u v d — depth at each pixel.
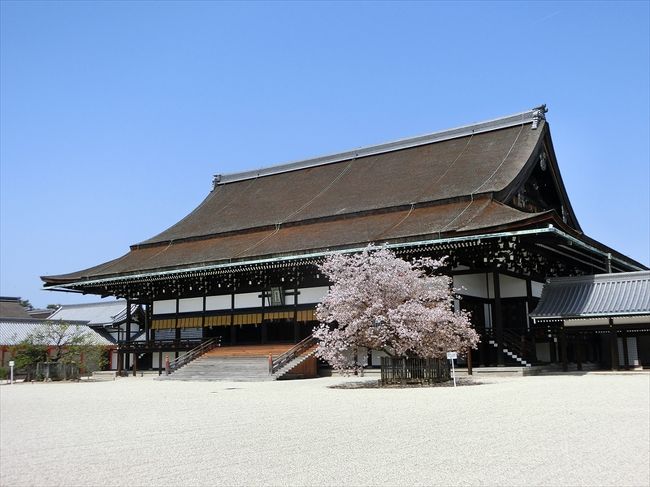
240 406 18.12
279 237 41.22
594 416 13.66
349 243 34.44
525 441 10.64
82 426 14.40
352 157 52.31
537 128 42.91
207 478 8.45
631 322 29.89
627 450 9.73
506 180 37.03
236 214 50.28
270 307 39.94
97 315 70.31
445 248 32.38
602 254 36.88
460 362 32.44
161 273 41.94
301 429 12.68
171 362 39.47
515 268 34.88
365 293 26.00
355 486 7.80
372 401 18.34
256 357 36.06
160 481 8.34
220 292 42.47
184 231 50.25
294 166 55.44
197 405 18.94
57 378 39.22
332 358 26.95
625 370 31.34
